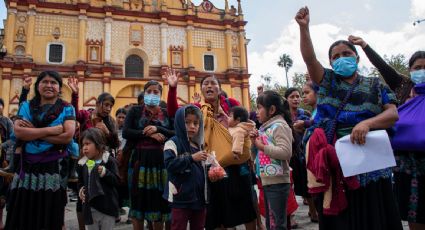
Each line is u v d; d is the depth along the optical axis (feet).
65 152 12.36
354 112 9.09
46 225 11.18
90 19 84.12
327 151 8.80
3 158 18.49
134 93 84.53
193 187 11.39
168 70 15.83
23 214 11.14
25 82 13.26
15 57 76.48
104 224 13.66
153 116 15.14
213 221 13.01
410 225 11.43
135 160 14.46
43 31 79.87
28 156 11.57
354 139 8.45
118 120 26.25
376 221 8.43
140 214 13.82
